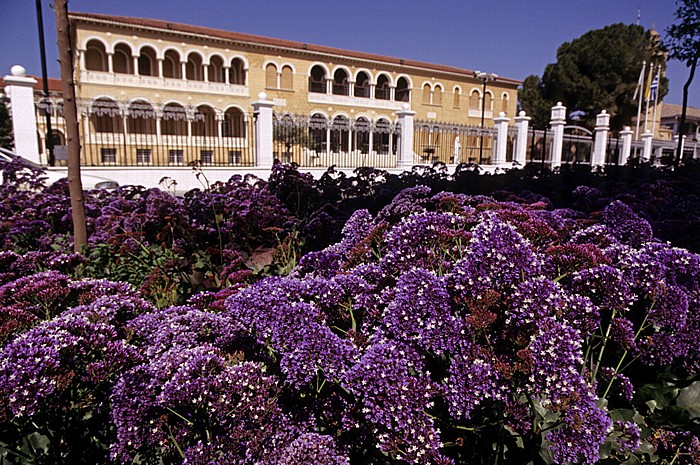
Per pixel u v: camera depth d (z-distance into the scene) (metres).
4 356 1.69
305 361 1.63
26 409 1.59
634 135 45.62
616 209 3.34
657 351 2.00
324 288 2.03
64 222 5.95
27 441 1.76
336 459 1.48
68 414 1.82
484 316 1.67
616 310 1.99
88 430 1.90
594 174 10.50
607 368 2.03
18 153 13.18
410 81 41.94
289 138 18.55
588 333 1.86
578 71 43.38
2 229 5.36
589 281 2.00
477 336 1.74
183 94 32.78
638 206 5.24
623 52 41.66
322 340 1.66
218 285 4.14
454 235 2.35
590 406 1.57
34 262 3.73
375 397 1.55
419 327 1.71
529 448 1.74
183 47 32.94
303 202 7.71
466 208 3.66
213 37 33.38
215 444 1.55
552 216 3.42
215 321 2.05
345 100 39.22
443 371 1.80
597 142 23.02
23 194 7.31
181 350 1.81
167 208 5.22
